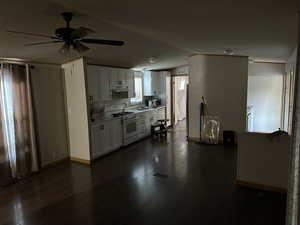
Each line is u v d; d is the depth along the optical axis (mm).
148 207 2986
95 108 5555
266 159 3309
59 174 4297
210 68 6031
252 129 7441
